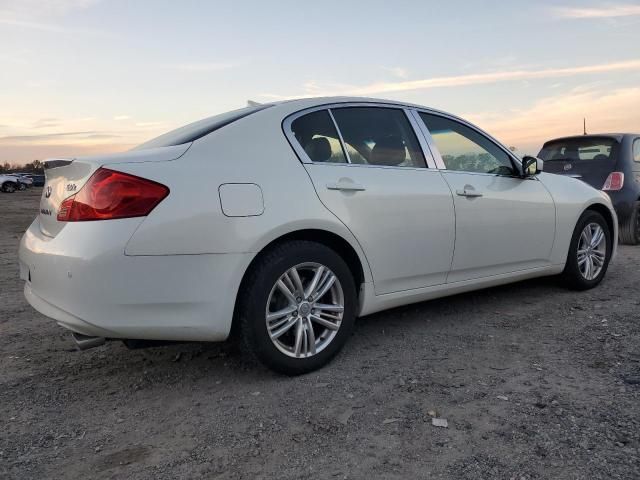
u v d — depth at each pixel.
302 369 3.19
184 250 2.76
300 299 3.17
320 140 3.45
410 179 3.70
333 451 2.39
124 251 2.65
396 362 3.40
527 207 4.38
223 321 2.89
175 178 2.80
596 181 8.08
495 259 4.20
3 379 3.30
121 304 2.68
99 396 3.04
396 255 3.58
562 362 3.30
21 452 2.45
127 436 2.58
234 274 2.89
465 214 3.94
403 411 2.74
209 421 2.71
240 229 2.90
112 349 3.83
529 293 5.00
